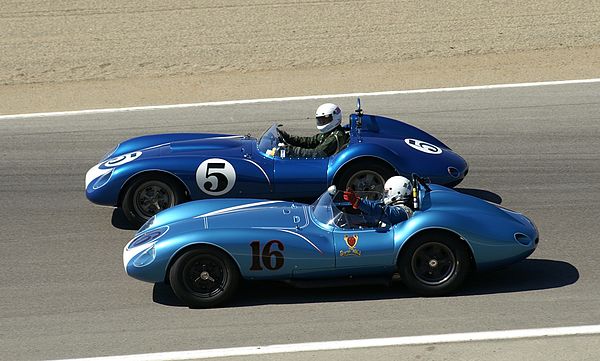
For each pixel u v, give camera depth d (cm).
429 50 6097
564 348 2620
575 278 3130
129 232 3669
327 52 6131
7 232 3697
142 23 6881
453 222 2953
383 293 3058
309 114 5012
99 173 3722
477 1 7194
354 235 2981
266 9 7138
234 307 2988
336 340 2722
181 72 5869
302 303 3000
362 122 3906
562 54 5909
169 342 2756
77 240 3603
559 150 4369
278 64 5941
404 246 2958
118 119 5053
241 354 2661
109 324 2900
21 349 2753
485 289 3058
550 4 7044
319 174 3659
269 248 2942
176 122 4969
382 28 6594
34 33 6738
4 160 4478
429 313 2881
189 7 7238
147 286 3183
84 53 6291
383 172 3672
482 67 5725
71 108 5272
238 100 5300
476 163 4266
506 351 2616
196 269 2955
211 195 3669
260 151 3762
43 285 3212
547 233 3541
